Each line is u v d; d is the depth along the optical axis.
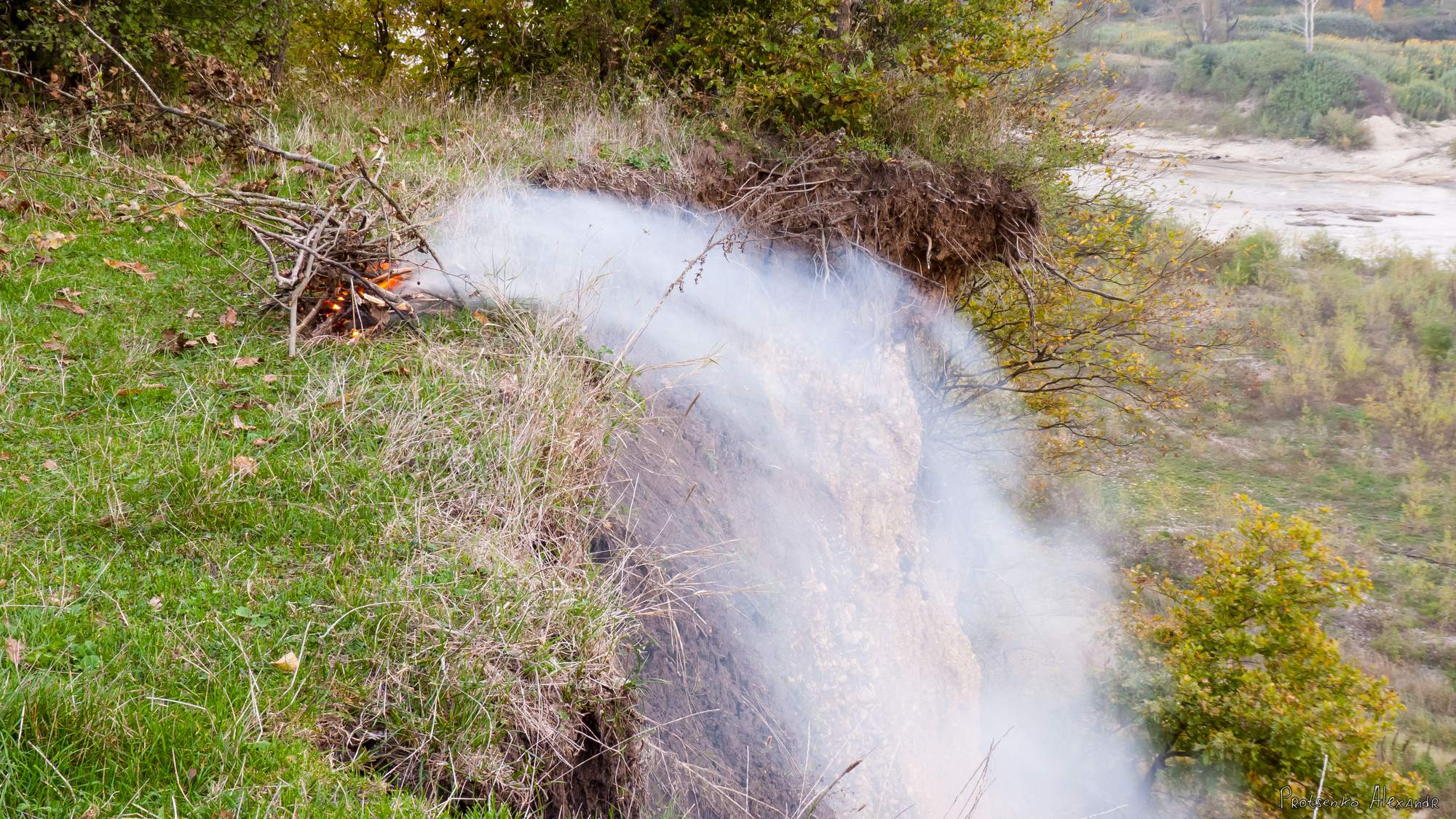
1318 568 10.38
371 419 5.09
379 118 9.30
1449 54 45.31
